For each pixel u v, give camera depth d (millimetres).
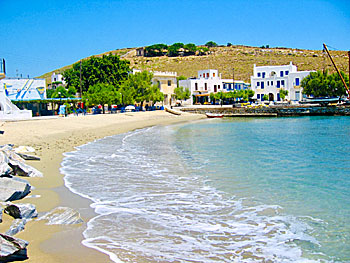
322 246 8352
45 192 12477
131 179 15070
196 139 33188
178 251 7859
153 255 7598
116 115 63375
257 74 104438
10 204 9344
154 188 13562
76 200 11617
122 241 8273
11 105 48562
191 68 154375
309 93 85625
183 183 14477
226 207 11250
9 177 12523
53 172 16078
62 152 22875
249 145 28188
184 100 97625
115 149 25219
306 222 9977
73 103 69500
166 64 165875
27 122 41938
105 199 11859
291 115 76562
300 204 11727
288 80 98188
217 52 184500
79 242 8086
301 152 24047
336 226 9664
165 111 78062
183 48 186375
